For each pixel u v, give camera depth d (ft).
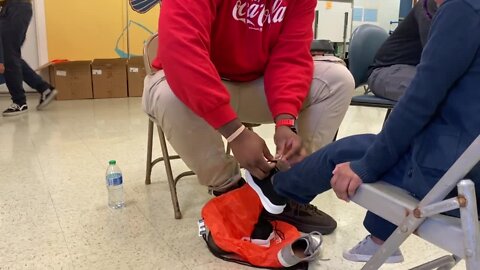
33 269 3.81
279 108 4.05
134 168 6.84
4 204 5.29
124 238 4.42
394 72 5.59
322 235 4.45
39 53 14.48
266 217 4.41
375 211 2.48
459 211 2.14
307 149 4.69
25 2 11.76
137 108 12.76
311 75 4.38
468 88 2.27
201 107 3.60
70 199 5.49
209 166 4.37
